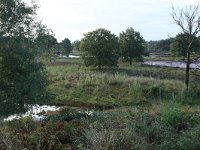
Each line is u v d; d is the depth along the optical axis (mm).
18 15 20141
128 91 30031
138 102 27797
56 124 9016
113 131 7715
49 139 7715
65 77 35406
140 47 63438
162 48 126688
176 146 7633
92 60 48906
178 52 33719
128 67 53344
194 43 31219
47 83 20969
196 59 29875
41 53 20719
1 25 20047
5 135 7281
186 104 25828
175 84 31328
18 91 19391
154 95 29078
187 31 29562
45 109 24328
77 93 30078
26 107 19938
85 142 7676
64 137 8133
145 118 9031
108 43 48688
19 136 7605
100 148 7031
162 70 47875
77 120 9758
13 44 19609
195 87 29359
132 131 7930
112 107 26828
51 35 21547
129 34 63000
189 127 9016
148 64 63500
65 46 94688
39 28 20703
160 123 9117
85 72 40969
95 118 9766
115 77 33281
